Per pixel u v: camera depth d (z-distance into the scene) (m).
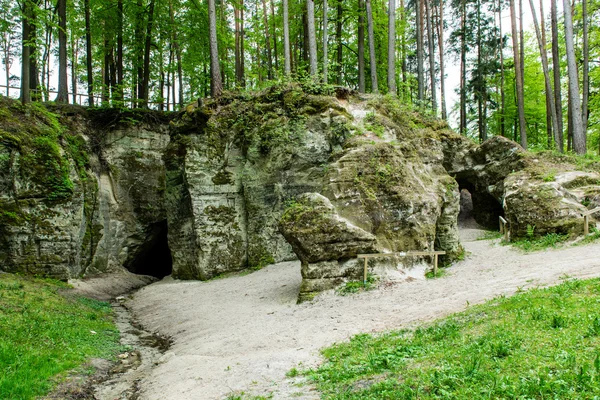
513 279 11.82
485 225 26.16
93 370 10.23
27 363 9.44
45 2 26.62
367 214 15.98
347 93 22.22
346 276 14.80
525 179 20.20
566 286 8.71
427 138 23.33
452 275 14.96
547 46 30.45
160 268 32.16
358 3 29.02
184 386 8.39
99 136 26.45
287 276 18.70
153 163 28.02
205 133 23.03
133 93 31.81
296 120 21.78
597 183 18.67
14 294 14.96
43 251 19.62
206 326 13.55
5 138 19.31
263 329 11.91
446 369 5.75
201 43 30.41
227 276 21.95
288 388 7.05
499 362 5.66
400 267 15.50
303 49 34.56
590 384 4.52
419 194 16.73
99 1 27.17
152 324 15.41
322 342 9.77
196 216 22.44
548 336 6.22
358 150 17.17
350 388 6.27
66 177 20.59
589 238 15.32
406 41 34.34
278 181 22.00
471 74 35.16
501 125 33.53
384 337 8.84
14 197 19.20
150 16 28.42
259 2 37.97
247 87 24.83
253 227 22.47
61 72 25.75
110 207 26.03
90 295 19.77
